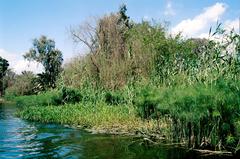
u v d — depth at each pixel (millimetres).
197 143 13906
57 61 73938
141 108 19922
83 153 13406
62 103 35062
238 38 13969
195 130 13977
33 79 72938
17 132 20281
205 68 15117
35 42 75500
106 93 29188
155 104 17578
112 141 15984
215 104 12969
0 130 21344
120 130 19031
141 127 18734
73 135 18391
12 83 95312
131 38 34094
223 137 13195
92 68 36625
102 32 40469
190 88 14102
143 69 29594
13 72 100812
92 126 21453
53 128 21984
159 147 14195
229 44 14281
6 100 77938
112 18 41125
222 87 13055
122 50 37375
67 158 12617
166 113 16875
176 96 14391
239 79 13523
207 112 13242
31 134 19297
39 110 30156
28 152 13898
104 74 33562
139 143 15195
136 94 21297
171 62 20094
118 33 39219
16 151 14156
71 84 39969
